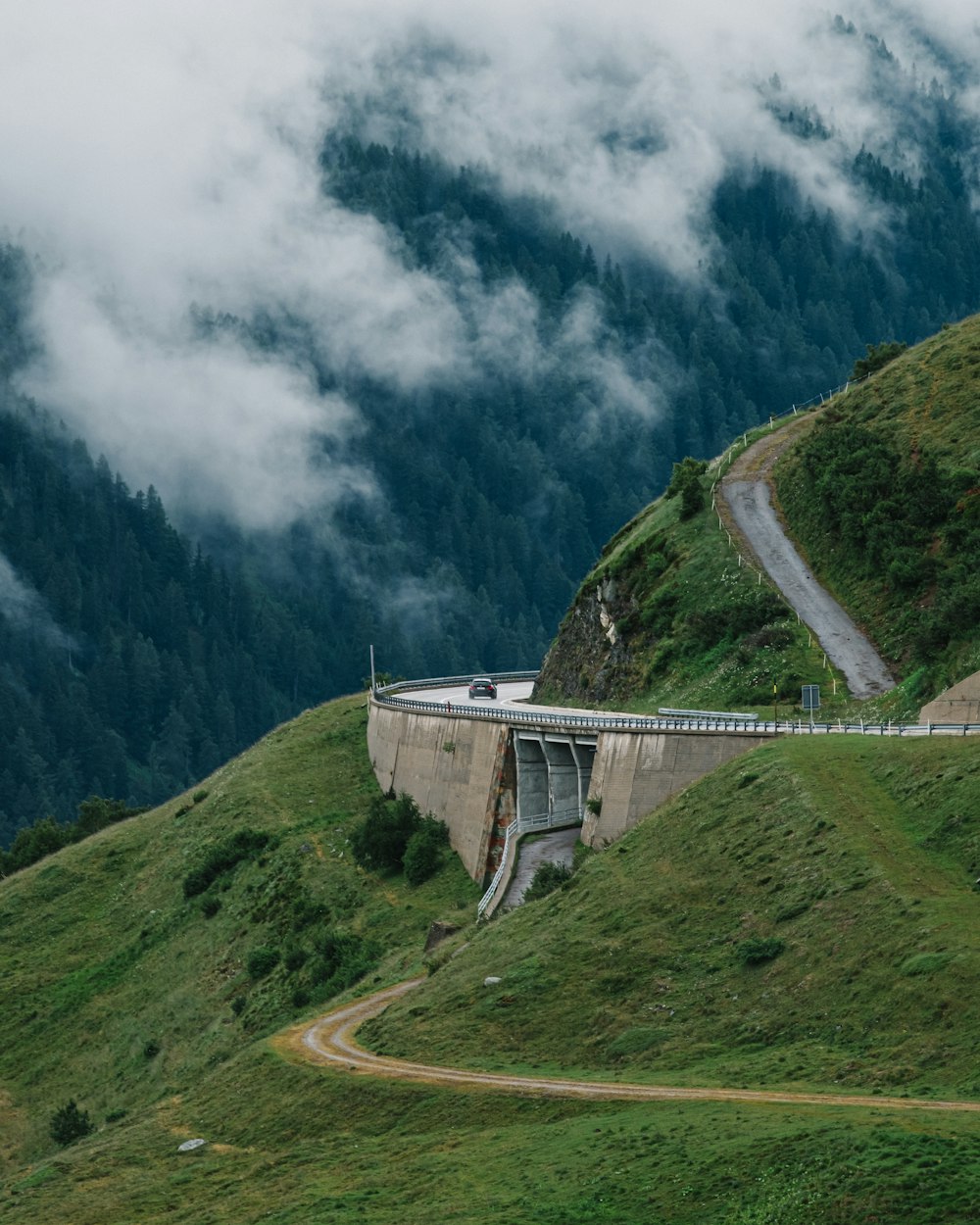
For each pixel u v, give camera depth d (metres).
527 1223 46.50
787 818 66.50
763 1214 43.22
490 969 68.00
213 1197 58.31
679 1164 47.00
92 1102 96.56
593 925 67.00
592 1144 50.47
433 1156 54.38
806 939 58.22
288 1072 67.06
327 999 88.69
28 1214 61.81
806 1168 44.44
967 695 78.62
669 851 70.38
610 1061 57.66
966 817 60.66
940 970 52.03
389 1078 62.12
